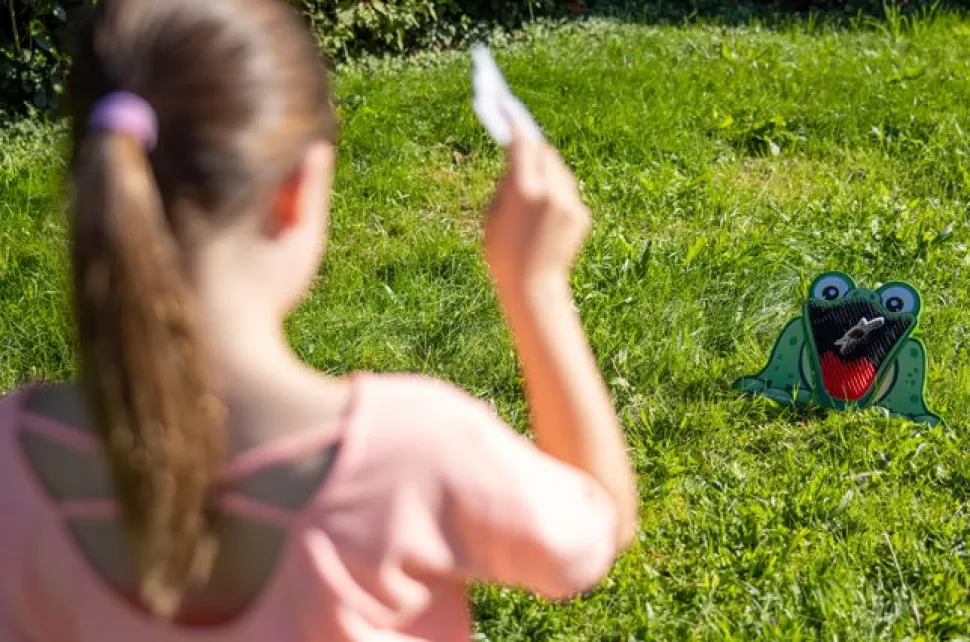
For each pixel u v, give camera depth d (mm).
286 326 4637
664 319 4621
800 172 6395
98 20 1185
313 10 8406
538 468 1257
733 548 3418
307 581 1185
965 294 4848
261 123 1148
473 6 9477
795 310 4766
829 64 8055
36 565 1247
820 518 3535
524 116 1336
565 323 1301
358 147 6523
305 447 1190
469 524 1223
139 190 1072
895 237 5234
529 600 3154
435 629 1282
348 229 5574
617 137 6574
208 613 1204
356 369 4414
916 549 3363
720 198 5793
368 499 1195
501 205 1307
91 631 1247
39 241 5297
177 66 1139
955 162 6309
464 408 1256
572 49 8641
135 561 1164
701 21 9750
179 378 1071
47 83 7367
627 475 1327
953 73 7773
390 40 8805
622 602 3182
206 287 1152
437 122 6879
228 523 1187
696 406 4117
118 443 1075
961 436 3982
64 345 4477
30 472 1244
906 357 4027
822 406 4113
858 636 3045
